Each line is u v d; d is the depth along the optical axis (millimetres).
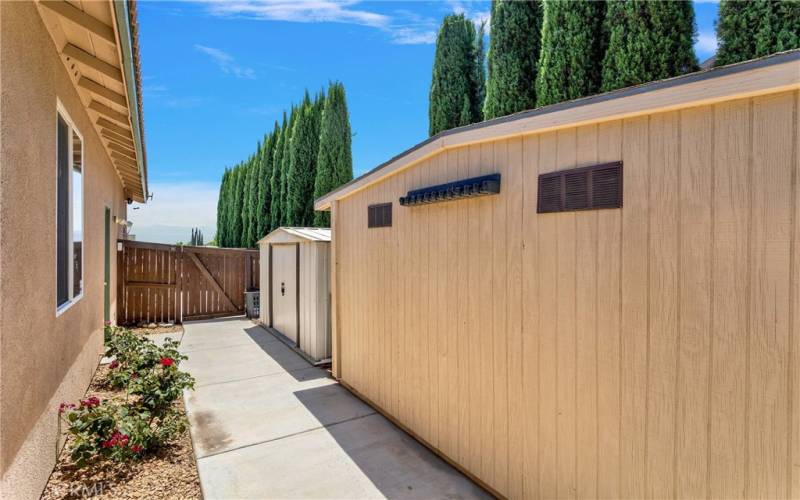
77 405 3727
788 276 1516
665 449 1858
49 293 2729
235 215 18078
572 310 2254
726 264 1673
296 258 6879
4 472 1893
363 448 3410
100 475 2807
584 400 2191
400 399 3816
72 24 2797
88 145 4543
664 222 1868
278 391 4770
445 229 3232
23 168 2195
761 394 1576
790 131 1509
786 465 1516
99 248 5445
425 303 3465
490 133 2723
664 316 1865
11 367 1985
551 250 2377
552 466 2355
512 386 2619
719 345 1690
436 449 3320
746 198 1619
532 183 2498
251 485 2832
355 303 4688
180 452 3270
